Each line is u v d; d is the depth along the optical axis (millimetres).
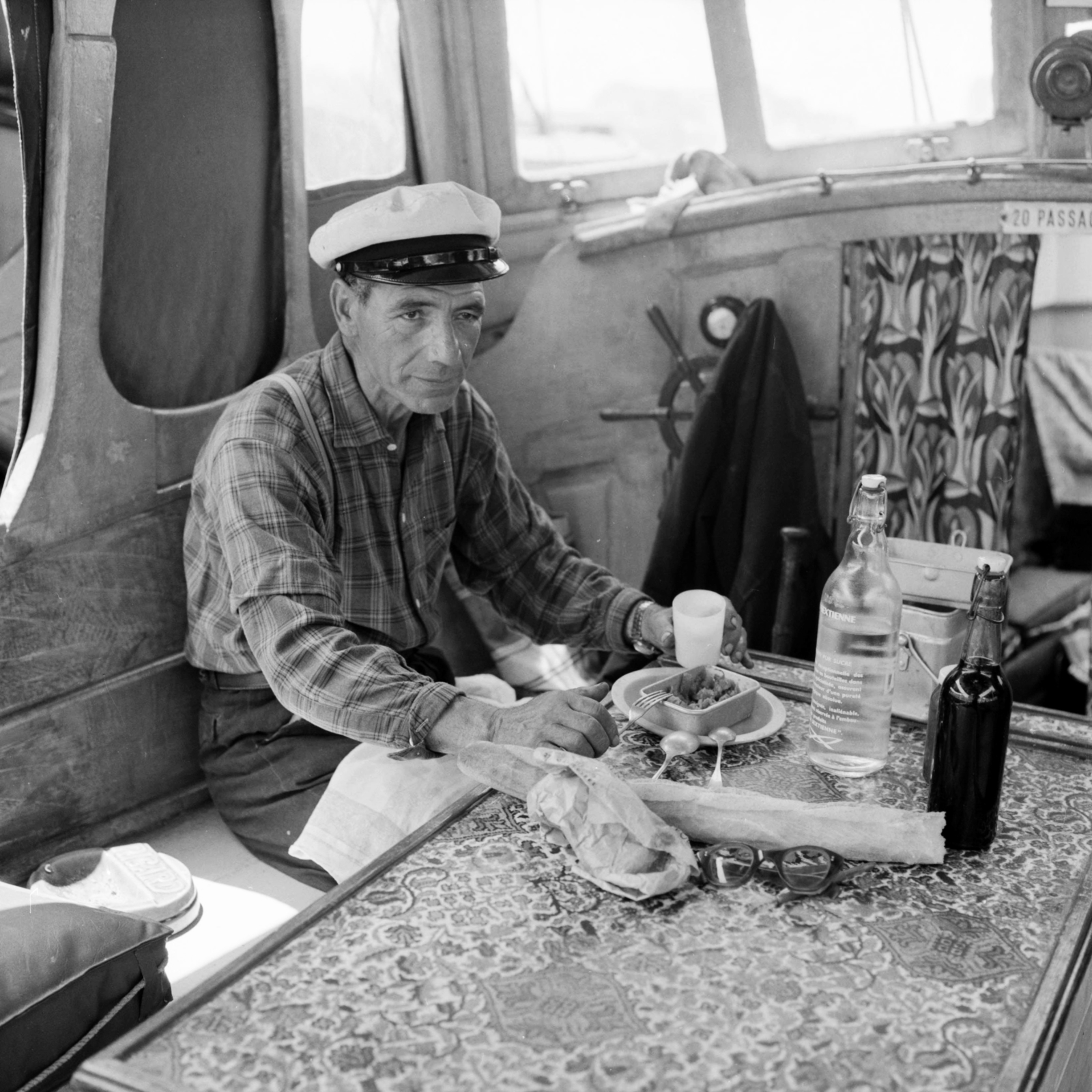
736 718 1742
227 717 2236
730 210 2924
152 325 2320
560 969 1215
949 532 2957
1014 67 2721
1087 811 1528
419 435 2160
